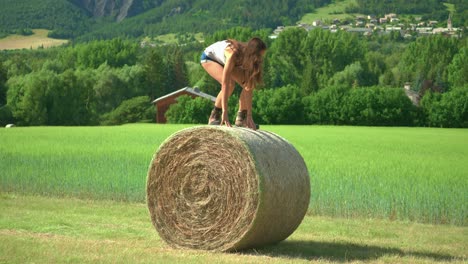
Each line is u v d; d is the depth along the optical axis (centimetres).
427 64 11269
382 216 1234
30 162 1959
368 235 1034
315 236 1013
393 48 16850
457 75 9988
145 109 8406
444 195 1332
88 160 2030
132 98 9231
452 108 7025
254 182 816
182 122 7338
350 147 3103
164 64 10619
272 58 11381
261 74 881
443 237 1029
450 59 11356
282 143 901
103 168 1773
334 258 828
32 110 7812
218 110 926
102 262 715
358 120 7225
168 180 873
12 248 777
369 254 861
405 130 5741
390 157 2512
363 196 1320
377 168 1967
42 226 1007
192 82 11362
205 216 849
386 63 12100
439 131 5556
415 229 1107
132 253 771
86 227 1013
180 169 866
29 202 1301
